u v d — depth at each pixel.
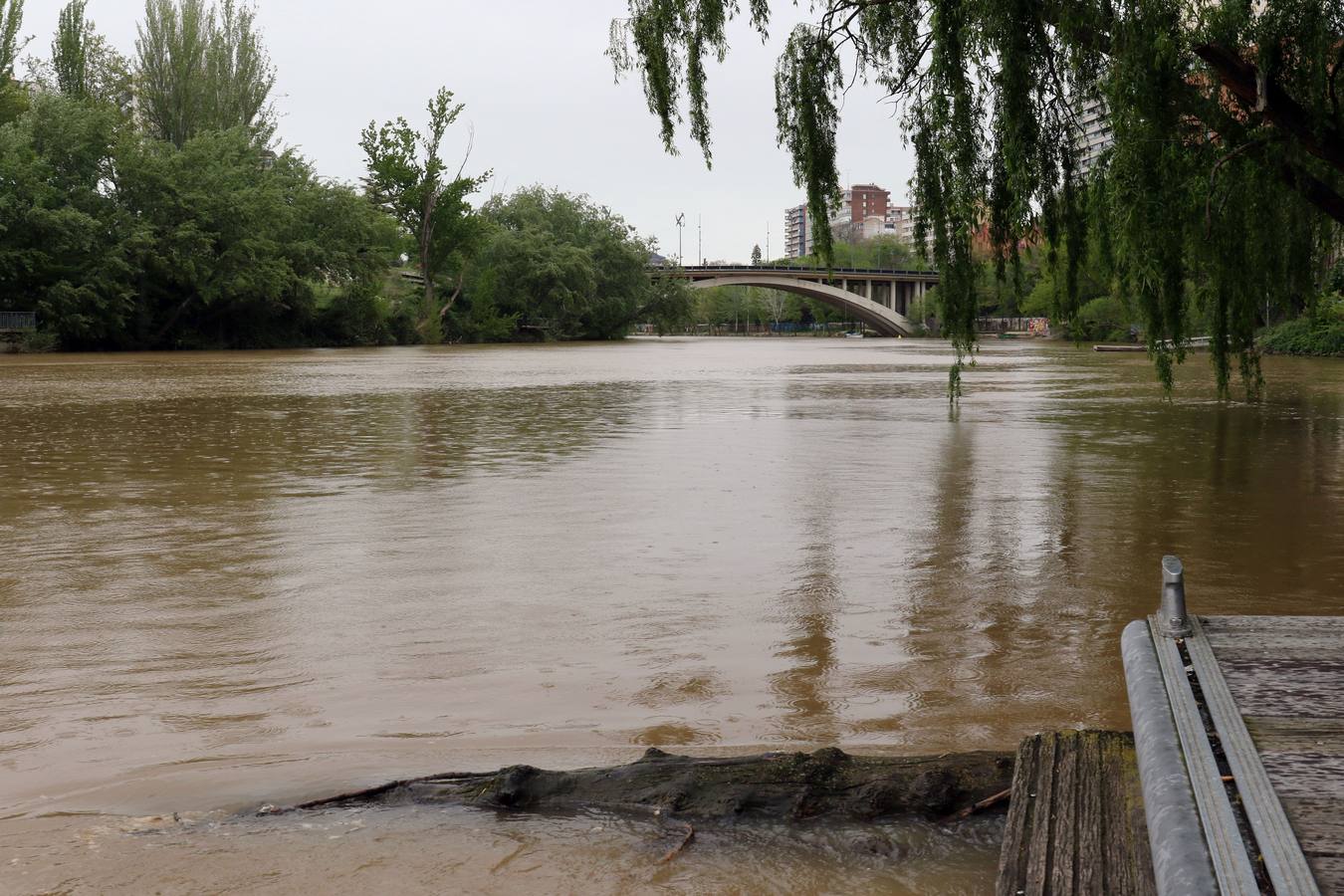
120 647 4.50
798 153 13.82
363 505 8.19
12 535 7.04
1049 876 2.08
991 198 12.52
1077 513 7.87
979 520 7.58
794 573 5.87
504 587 5.55
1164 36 9.98
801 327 178.00
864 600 5.27
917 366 36.72
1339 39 10.49
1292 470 10.29
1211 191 11.10
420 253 78.50
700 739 3.40
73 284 52.56
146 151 55.72
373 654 4.38
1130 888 2.00
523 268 82.94
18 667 4.22
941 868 2.42
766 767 2.87
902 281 116.62
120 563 6.16
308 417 16.34
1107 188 11.01
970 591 5.46
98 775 3.12
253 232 58.47
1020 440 12.95
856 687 3.93
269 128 67.56
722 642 4.54
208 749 3.33
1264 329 41.19
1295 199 13.30
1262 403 19.05
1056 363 38.75
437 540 6.84
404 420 15.84
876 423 15.20
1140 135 10.50
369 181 77.50
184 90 63.53
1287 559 6.27
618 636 4.64
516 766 2.94
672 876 2.40
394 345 73.06
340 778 3.07
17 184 49.91
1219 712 2.08
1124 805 2.31
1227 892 1.51
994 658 4.30
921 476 9.81
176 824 2.74
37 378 27.92
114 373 30.78
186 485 9.27
